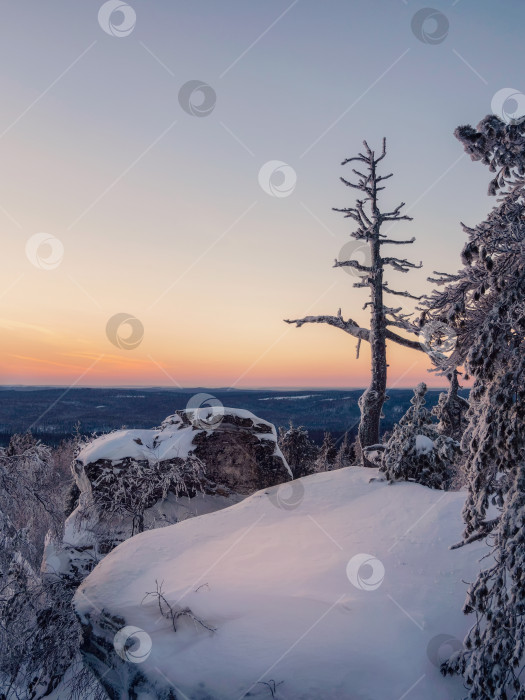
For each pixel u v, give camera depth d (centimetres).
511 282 735
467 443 832
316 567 1008
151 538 1254
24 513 1394
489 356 722
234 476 1861
